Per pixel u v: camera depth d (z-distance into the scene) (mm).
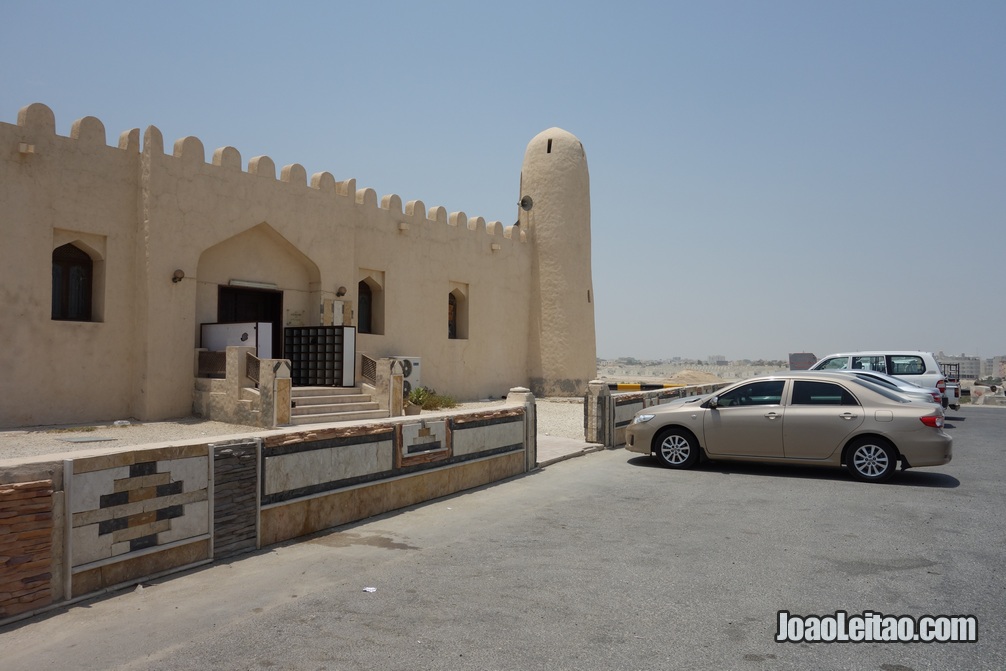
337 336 18344
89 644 4730
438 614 5324
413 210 23984
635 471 12312
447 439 10039
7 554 4973
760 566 6523
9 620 4988
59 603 5289
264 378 15180
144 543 5906
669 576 6242
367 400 18141
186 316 16953
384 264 22812
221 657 4562
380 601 5605
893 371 20219
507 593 5801
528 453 12281
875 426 10859
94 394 15789
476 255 26781
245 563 6570
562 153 29969
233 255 18500
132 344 16406
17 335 14609
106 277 16000
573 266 29844
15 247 14586
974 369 98750
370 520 8461
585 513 8891
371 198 22422
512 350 28688
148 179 16266
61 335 15266
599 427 15594
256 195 18516
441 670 4375
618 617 5266
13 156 14594
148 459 5934
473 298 26656
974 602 5594
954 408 22156
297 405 16438
